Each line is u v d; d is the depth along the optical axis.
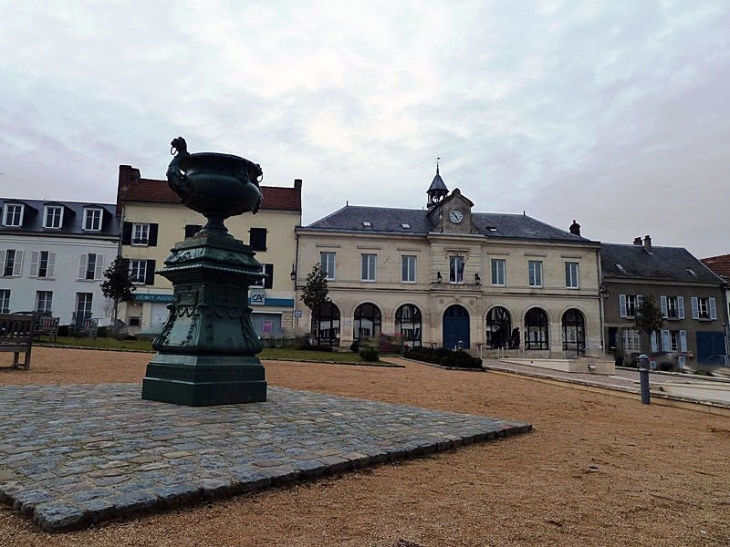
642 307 35.19
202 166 7.30
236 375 6.93
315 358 19.95
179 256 7.35
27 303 32.06
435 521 3.28
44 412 5.66
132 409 6.03
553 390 13.12
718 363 34.91
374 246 34.69
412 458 4.86
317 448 4.61
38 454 3.93
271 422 5.63
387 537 2.98
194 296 7.06
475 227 36.03
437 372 17.17
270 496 3.55
